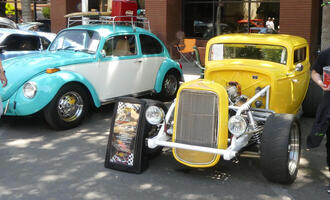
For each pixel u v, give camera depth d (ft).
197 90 15.05
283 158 14.30
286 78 18.51
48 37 33.09
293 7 39.45
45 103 20.80
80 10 58.85
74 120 22.58
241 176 16.16
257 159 17.98
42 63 21.81
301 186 15.23
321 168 17.03
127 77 25.50
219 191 14.79
